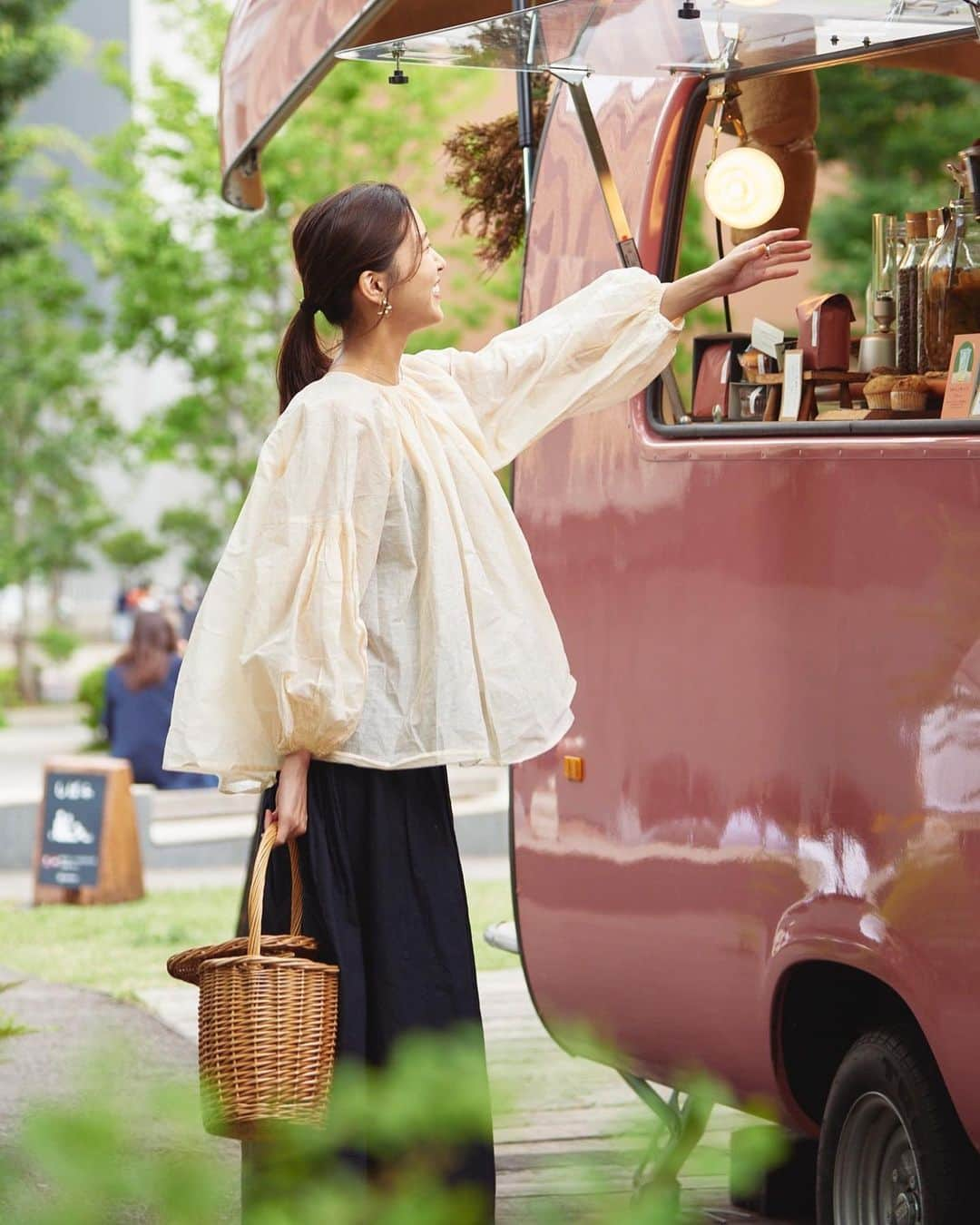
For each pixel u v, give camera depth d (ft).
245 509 11.46
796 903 12.21
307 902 11.46
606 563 14.42
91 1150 4.29
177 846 43.75
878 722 11.55
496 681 11.57
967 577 10.87
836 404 13.69
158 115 63.10
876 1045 12.03
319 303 11.93
